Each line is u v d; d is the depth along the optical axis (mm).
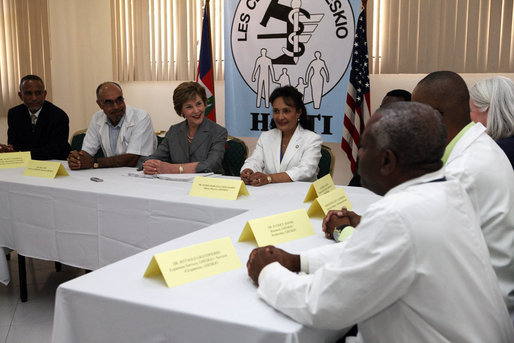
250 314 992
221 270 1214
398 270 882
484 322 937
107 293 1083
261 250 1160
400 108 960
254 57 4391
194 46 4738
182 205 2055
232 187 2158
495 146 1409
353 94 3963
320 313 924
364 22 3910
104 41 5293
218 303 1042
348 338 1148
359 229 937
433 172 977
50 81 5137
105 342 1093
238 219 1740
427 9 3902
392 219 892
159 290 1104
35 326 2438
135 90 5219
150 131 3293
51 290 2883
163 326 1024
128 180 2576
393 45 4047
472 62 3826
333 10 4043
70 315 1123
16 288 2906
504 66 3742
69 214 2328
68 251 2359
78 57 5383
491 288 967
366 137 983
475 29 3781
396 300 922
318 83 4180
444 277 896
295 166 2826
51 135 3801
